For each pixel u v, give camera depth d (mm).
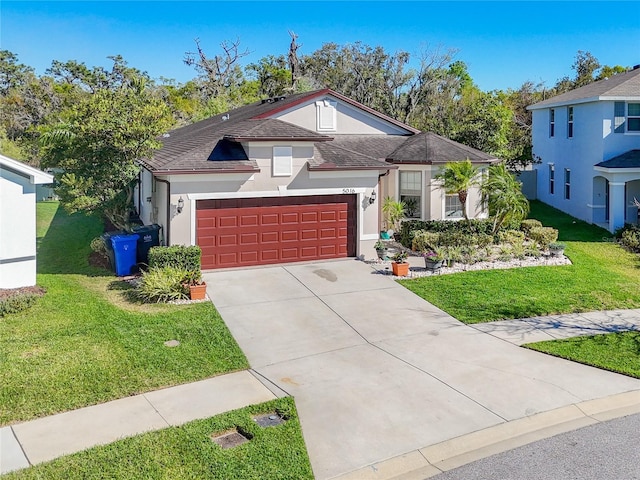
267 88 53438
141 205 22922
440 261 16797
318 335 11992
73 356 10359
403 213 21359
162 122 17609
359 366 10430
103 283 15406
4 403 8625
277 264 17469
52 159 18469
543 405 8984
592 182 25328
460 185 19016
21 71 58438
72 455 7270
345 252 18344
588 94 25812
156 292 13625
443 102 40219
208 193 16266
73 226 23641
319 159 17766
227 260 16875
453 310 13656
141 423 8180
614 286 16047
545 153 30203
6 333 11445
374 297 14523
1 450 7434
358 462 7355
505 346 11508
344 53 46219
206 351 10844
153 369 9969
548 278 16453
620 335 12273
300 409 8758
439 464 7367
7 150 29391
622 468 7234
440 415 8617
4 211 13977
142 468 6984
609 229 23781
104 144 17406
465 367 10422
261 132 16906
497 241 20281
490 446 7812
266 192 16953
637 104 24391
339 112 24203
